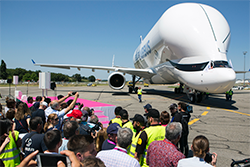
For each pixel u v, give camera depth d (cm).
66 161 175
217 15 1259
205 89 1123
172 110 426
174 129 237
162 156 227
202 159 203
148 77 2005
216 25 1198
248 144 501
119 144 216
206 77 1082
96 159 149
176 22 1284
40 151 270
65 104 531
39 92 2441
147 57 1994
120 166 199
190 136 570
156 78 1847
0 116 473
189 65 1202
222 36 1173
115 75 1864
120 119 409
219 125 709
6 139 267
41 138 275
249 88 4300
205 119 817
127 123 363
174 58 1343
